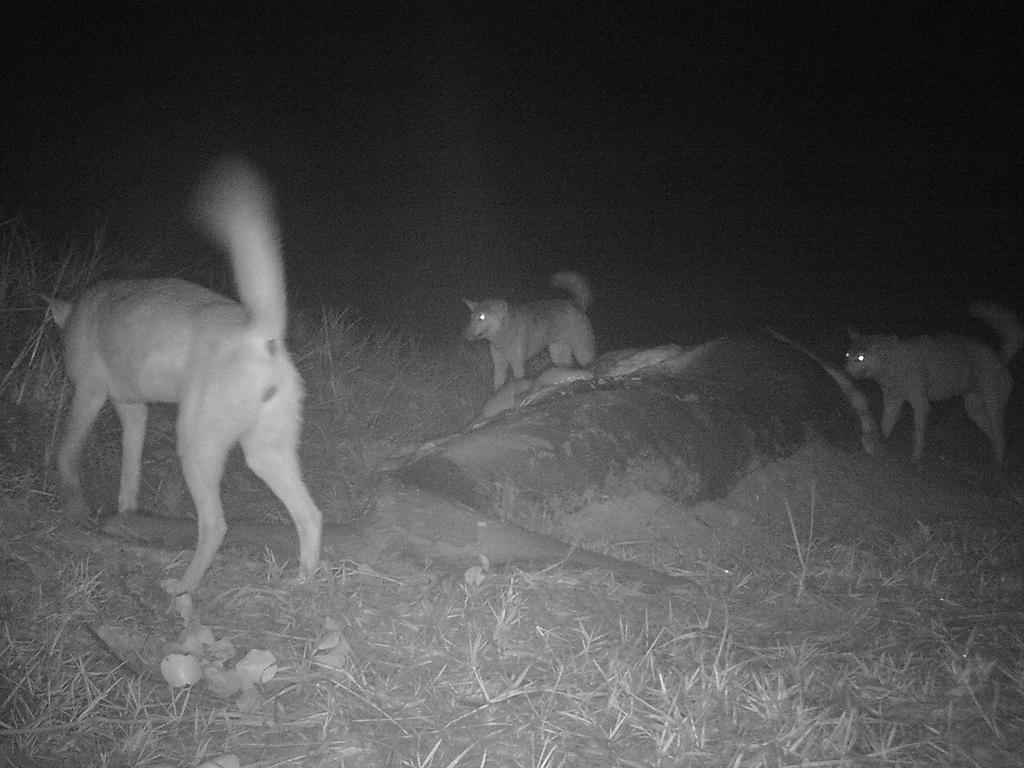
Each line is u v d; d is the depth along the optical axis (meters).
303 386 2.54
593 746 1.98
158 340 2.54
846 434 3.73
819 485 3.48
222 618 2.32
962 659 2.45
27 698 2.00
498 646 2.29
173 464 3.21
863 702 2.21
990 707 2.23
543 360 5.73
